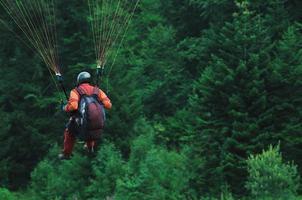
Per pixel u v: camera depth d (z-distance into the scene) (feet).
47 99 434.71
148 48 458.09
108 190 345.10
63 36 438.81
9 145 430.20
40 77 448.65
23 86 443.73
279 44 329.72
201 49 387.96
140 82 450.71
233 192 294.25
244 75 296.71
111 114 385.29
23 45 449.89
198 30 474.49
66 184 373.20
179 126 384.27
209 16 439.63
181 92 431.43
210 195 298.56
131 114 390.63
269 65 302.04
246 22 318.45
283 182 269.03
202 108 307.17
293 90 301.84
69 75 443.73
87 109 110.32
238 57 306.35
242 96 296.10
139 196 315.58
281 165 281.95
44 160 404.77
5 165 423.64
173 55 450.30
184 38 475.72
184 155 327.26
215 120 300.81
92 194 360.07
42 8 357.61
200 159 307.17
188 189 308.81
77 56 435.12
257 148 286.87
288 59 310.45
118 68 401.29
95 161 360.69
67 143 116.47
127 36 448.24
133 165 341.82
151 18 485.97
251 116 296.30
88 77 116.57
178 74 441.27
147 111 441.68
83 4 432.66
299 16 385.29
